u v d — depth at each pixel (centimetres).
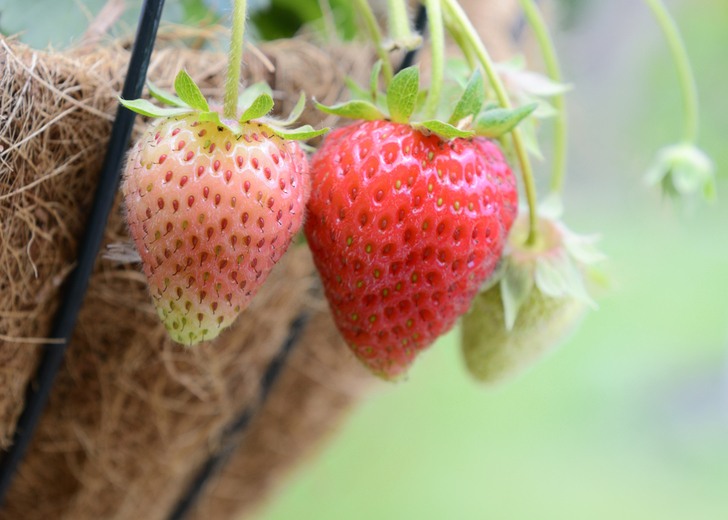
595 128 89
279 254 26
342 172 26
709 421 87
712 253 98
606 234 94
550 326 30
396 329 27
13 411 30
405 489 73
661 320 93
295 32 35
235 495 38
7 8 33
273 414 37
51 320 29
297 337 34
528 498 74
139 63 27
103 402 31
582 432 84
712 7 87
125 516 33
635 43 85
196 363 32
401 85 26
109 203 28
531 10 31
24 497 32
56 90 27
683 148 33
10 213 27
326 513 69
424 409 84
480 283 27
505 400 87
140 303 30
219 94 30
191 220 25
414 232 26
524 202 32
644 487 77
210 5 34
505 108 27
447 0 27
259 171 25
